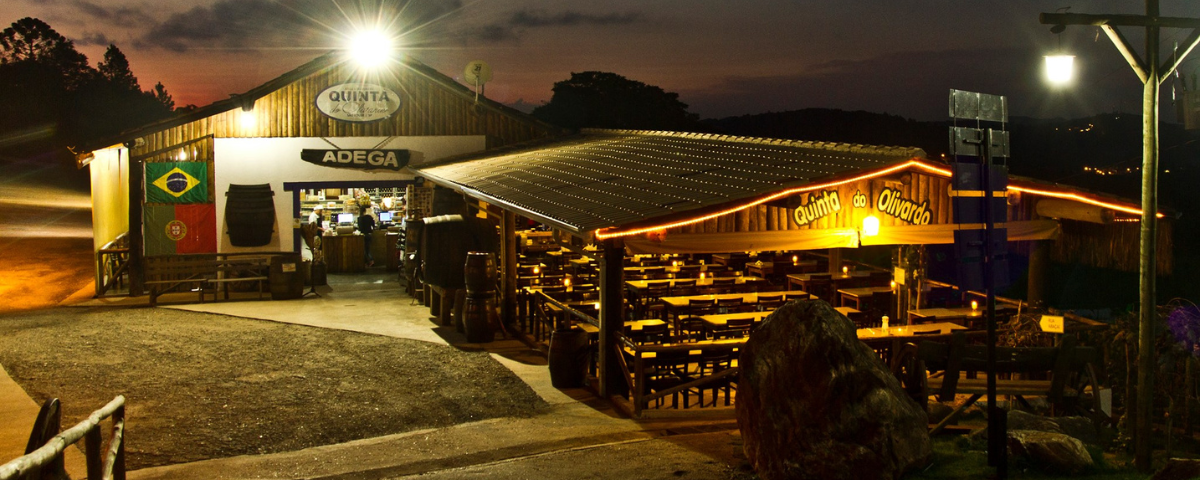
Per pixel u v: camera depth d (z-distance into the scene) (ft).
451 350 39.29
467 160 60.59
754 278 47.01
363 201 76.18
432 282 46.34
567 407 29.60
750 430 19.10
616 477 19.89
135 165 57.67
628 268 47.96
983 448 19.67
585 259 53.47
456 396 31.19
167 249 58.65
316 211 73.61
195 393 31.24
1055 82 22.13
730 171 34.55
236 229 59.82
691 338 39.22
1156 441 23.57
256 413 28.76
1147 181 20.47
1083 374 26.04
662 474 19.97
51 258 71.72
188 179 59.11
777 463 17.90
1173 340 25.23
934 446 20.03
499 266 50.55
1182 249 49.52
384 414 28.84
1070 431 21.76
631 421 27.43
